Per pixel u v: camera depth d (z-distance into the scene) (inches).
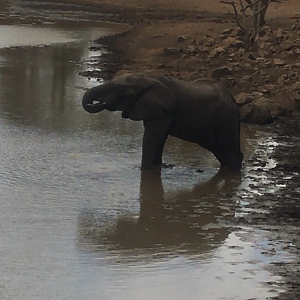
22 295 330.6
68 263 367.2
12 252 379.6
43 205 455.8
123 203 465.4
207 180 518.3
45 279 347.9
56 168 531.8
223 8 1748.3
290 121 717.9
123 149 588.4
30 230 412.8
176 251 387.5
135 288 340.5
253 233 416.8
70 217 437.1
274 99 787.4
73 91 820.0
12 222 423.8
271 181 521.0
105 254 380.8
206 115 527.8
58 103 753.6
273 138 649.0
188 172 535.5
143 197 478.0
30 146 587.5
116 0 1919.3
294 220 440.5
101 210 451.2
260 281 350.9
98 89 525.0
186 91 527.2
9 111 707.4
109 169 534.9
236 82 848.9
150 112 519.8
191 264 369.7
